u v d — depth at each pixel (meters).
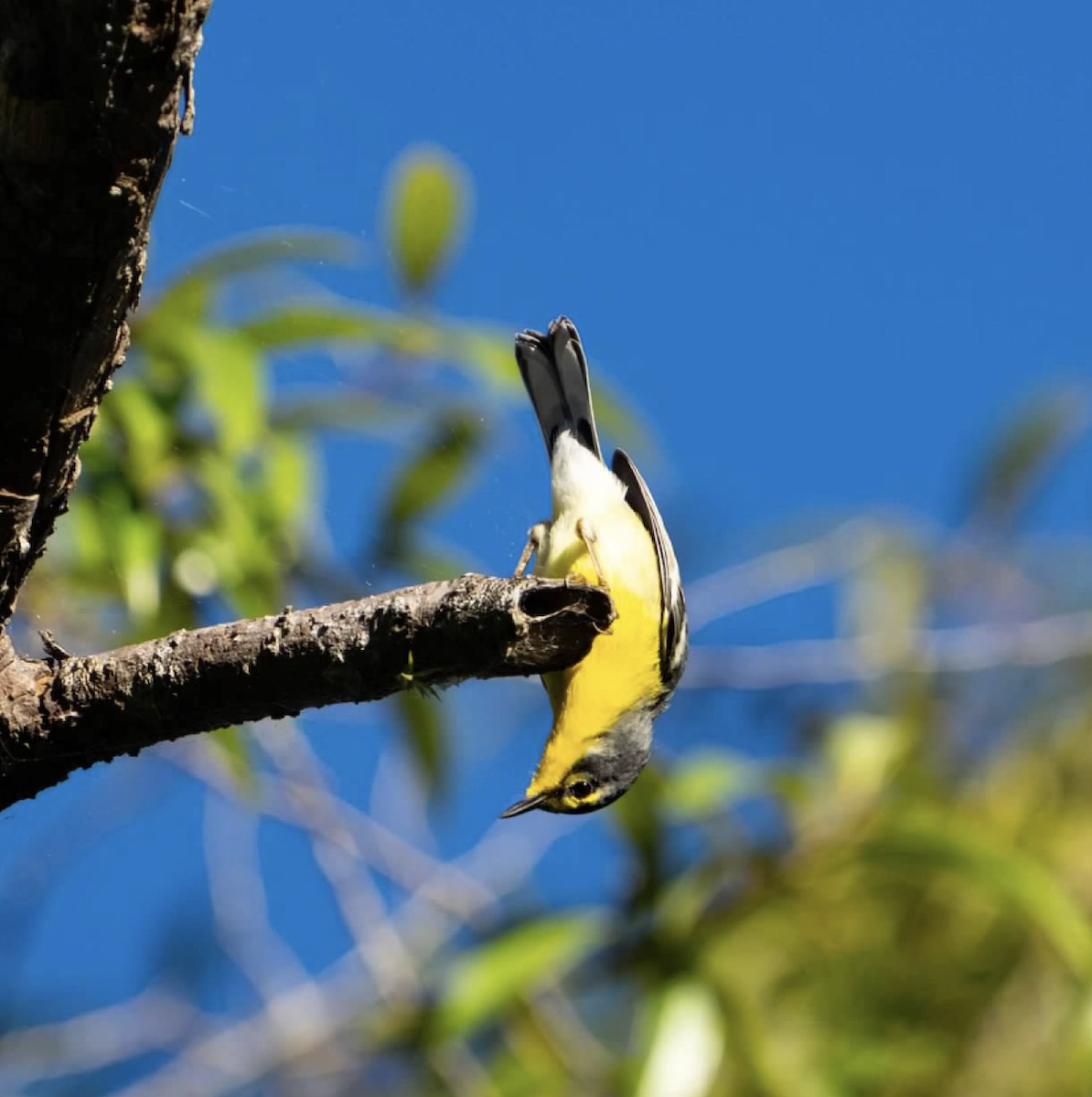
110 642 9.91
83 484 9.10
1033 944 12.27
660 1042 10.16
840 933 12.53
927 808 12.06
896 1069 11.66
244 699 5.08
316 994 12.75
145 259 4.42
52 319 4.33
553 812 9.83
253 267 8.93
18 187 4.07
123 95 3.98
